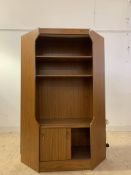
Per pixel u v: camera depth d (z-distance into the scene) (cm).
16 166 313
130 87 511
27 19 495
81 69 364
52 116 354
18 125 510
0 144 417
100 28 504
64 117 356
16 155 357
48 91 354
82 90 361
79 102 360
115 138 456
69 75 332
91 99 342
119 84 513
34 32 299
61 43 359
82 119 346
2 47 502
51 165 299
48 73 359
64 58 329
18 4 488
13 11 491
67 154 301
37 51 351
